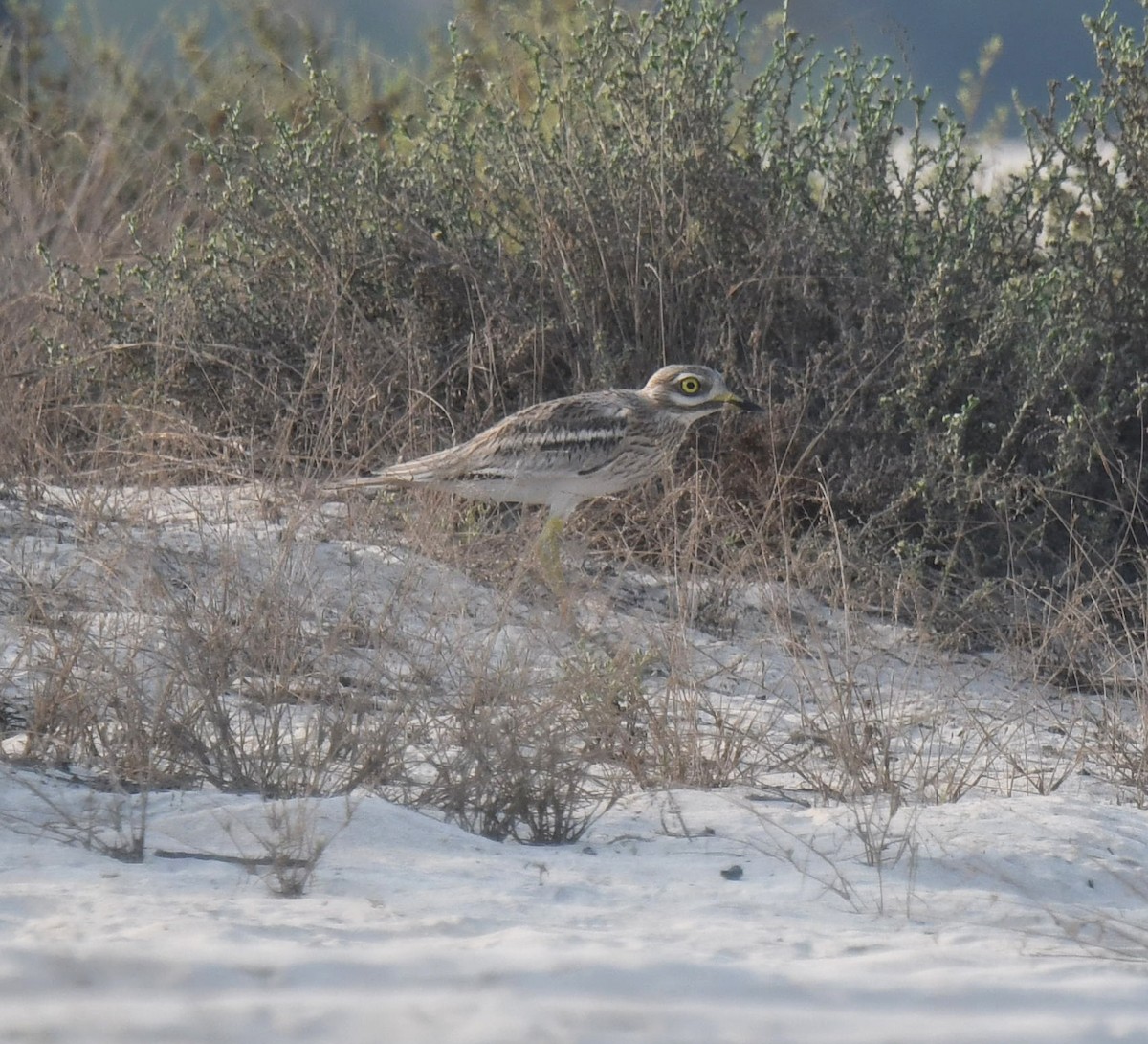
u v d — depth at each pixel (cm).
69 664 736
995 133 1546
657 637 958
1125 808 793
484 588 1059
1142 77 1296
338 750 735
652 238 1329
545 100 1396
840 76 1373
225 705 781
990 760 848
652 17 1363
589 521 1212
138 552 873
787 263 1305
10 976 384
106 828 622
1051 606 1084
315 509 1011
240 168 1462
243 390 1277
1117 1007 418
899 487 1230
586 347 1315
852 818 709
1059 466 1202
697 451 1247
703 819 707
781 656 1048
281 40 1705
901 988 426
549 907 544
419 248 1336
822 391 1249
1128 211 1301
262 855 600
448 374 1302
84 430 1185
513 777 695
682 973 425
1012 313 1238
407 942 459
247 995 381
